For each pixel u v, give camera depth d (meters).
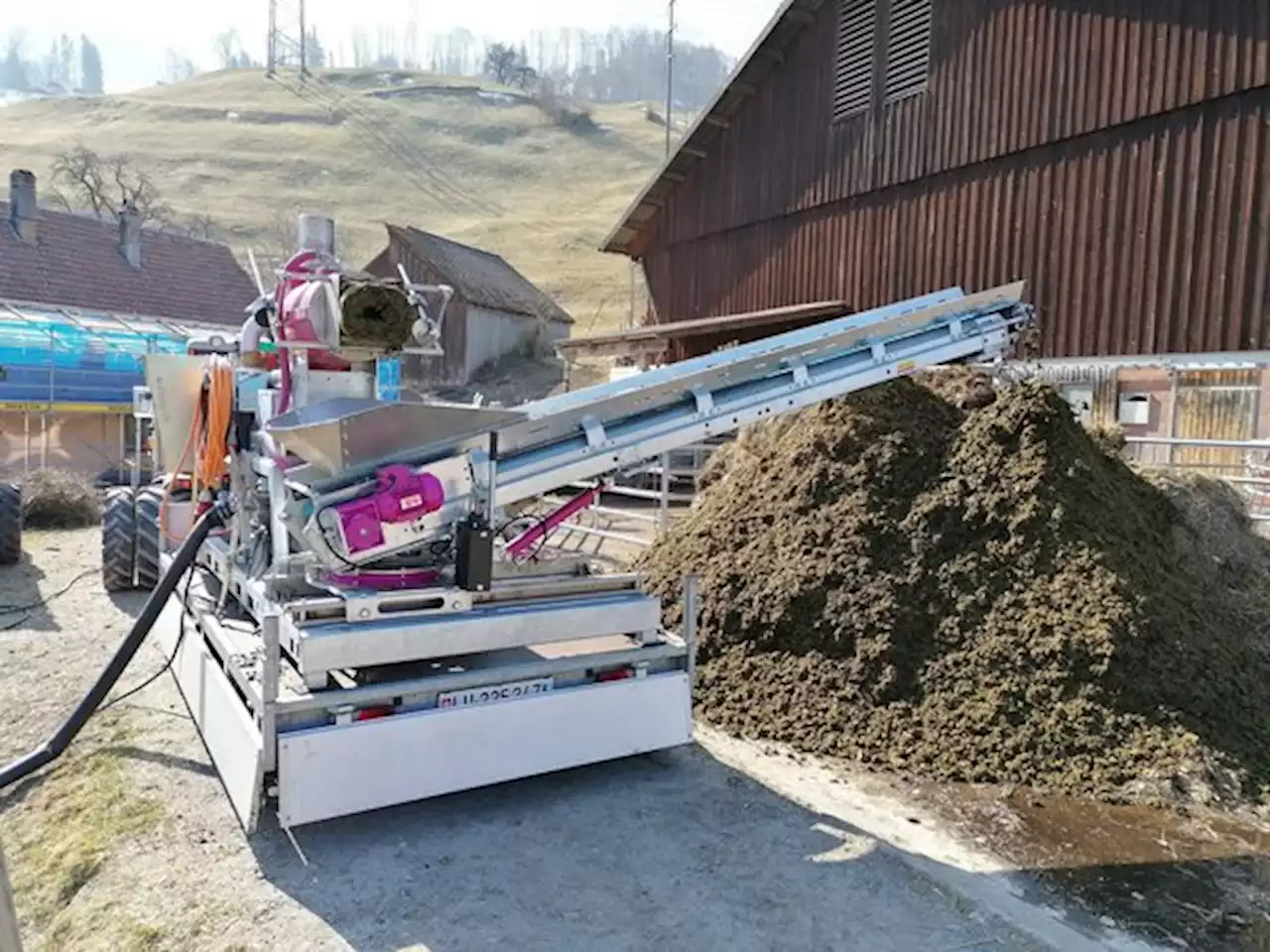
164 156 68.06
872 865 3.65
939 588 5.56
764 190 14.48
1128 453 9.74
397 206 62.31
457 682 3.84
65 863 3.71
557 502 7.40
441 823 3.93
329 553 3.88
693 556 6.60
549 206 64.50
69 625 7.08
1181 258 9.37
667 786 4.34
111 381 17.33
